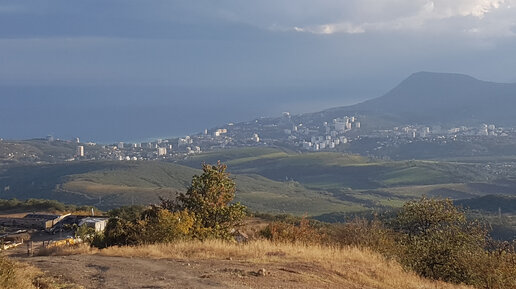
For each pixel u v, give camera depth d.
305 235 21.16
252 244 17.25
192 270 12.25
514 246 15.94
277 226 21.95
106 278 11.16
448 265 15.54
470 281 15.12
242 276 11.47
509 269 15.02
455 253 15.81
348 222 19.95
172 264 13.24
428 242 16.58
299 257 14.88
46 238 47.41
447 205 19.17
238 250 16.06
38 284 10.20
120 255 15.83
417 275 15.13
